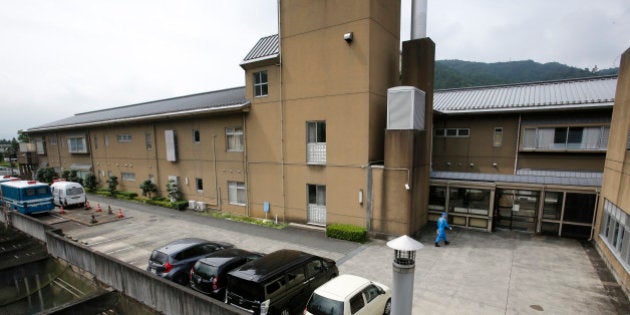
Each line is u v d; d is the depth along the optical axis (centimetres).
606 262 1139
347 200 1527
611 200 1145
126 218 1994
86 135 3180
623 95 1109
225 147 2022
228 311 744
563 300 900
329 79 1522
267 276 769
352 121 1473
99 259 1148
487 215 1555
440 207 1669
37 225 1600
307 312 738
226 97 2295
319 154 1608
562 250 1284
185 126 2258
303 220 1705
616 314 828
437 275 1068
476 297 922
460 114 1923
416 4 1562
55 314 960
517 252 1269
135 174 2750
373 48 1432
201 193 2225
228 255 994
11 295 1352
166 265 1010
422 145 1498
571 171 1691
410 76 1523
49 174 3500
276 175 1781
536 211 1500
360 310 732
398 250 613
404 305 603
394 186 1395
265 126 1791
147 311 978
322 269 942
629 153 1002
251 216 1934
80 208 2305
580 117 1644
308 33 1558
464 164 1995
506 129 1855
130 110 3372
